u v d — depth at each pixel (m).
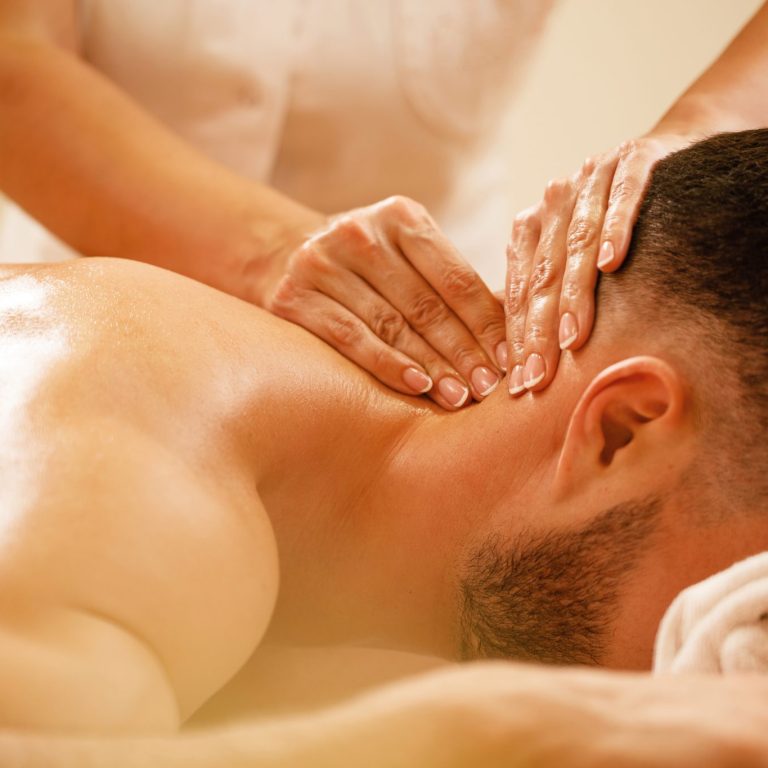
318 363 1.34
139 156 1.89
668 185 1.30
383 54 2.10
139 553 1.00
